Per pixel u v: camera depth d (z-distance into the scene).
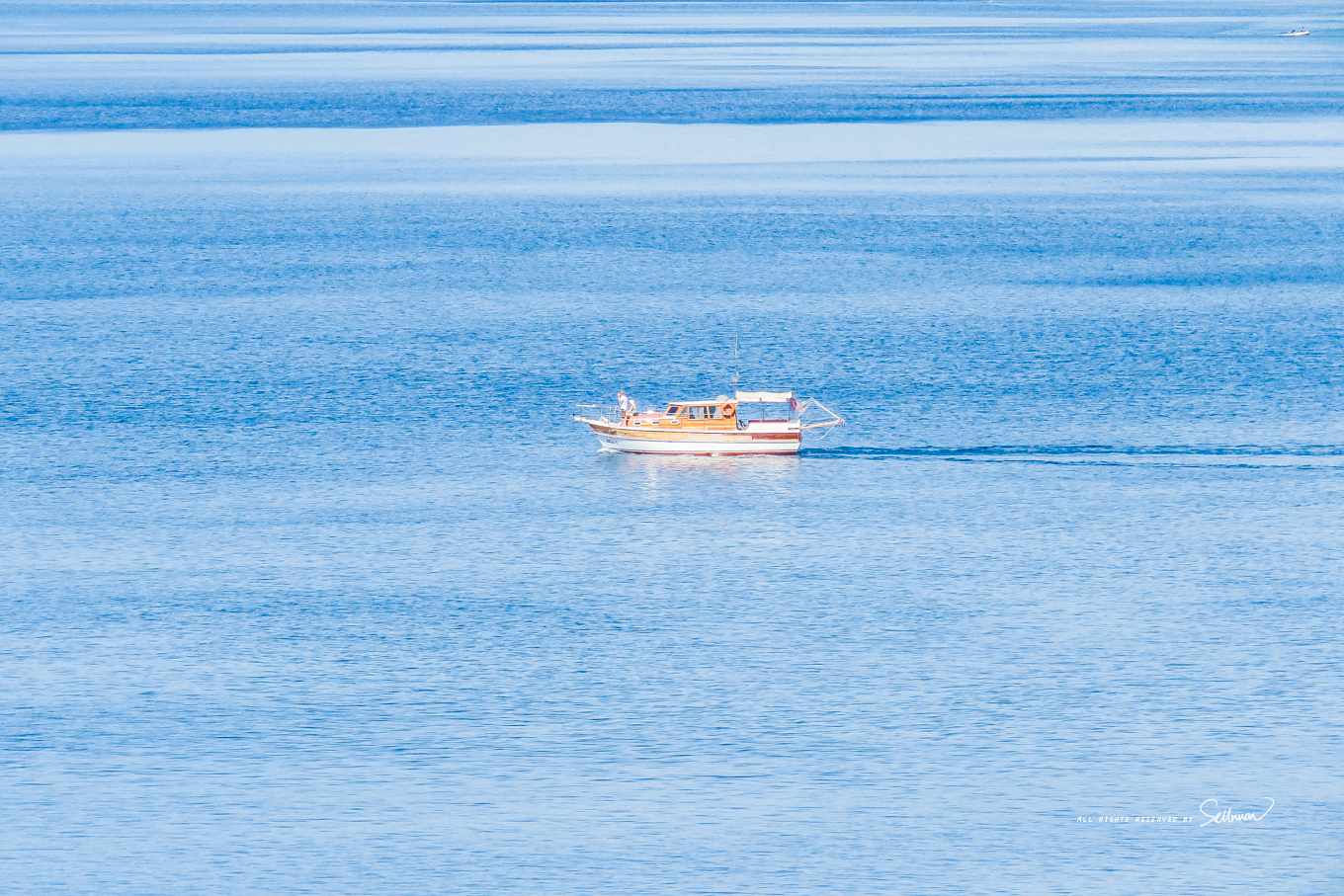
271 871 164.25
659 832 169.88
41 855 166.75
